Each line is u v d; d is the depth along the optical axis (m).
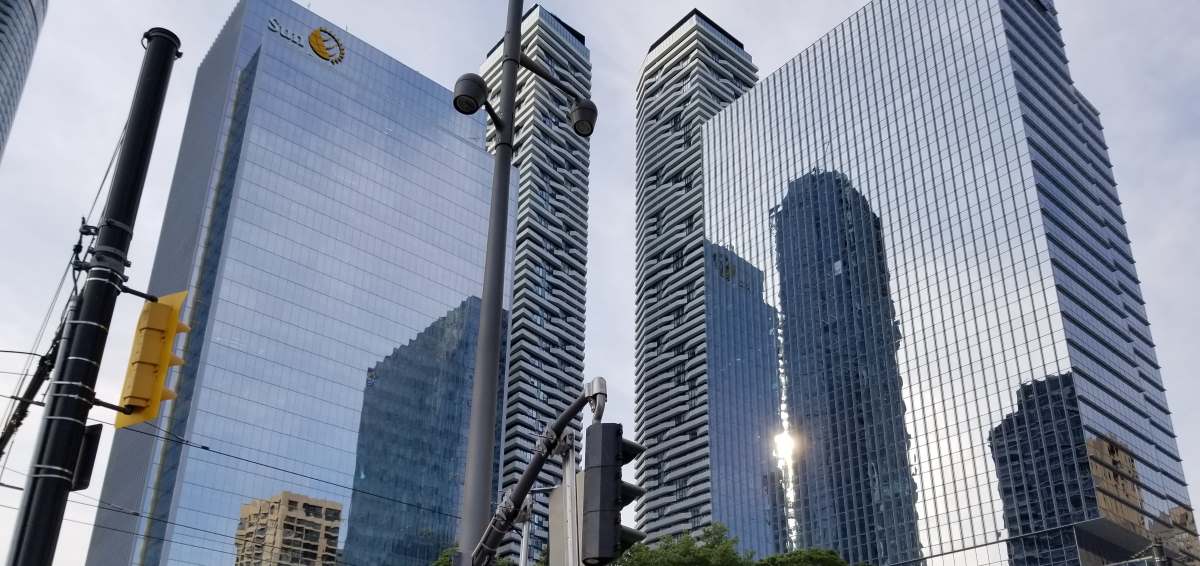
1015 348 154.62
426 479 158.75
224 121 160.25
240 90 162.88
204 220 153.12
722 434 196.00
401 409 159.50
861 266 183.75
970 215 168.88
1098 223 172.88
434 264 173.88
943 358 163.50
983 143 171.62
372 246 165.62
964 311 163.62
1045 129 171.50
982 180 169.25
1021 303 156.38
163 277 155.62
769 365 193.00
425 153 181.50
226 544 133.25
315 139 165.38
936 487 156.50
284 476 142.00
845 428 173.75
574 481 12.15
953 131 177.38
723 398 199.88
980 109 174.50
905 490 160.12
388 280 165.62
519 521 17.94
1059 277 155.00
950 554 150.88
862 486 167.00
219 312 143.38
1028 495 144.88
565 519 11.95
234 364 142.38
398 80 183.38
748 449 189.50
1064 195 167.50
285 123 162.25
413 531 153.50
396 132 178.12
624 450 12.02
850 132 197.12
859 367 176.12
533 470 13.07
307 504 142.75
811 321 188.38
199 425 136.12
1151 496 148.25
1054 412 146.38
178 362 14.32
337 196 164.25
